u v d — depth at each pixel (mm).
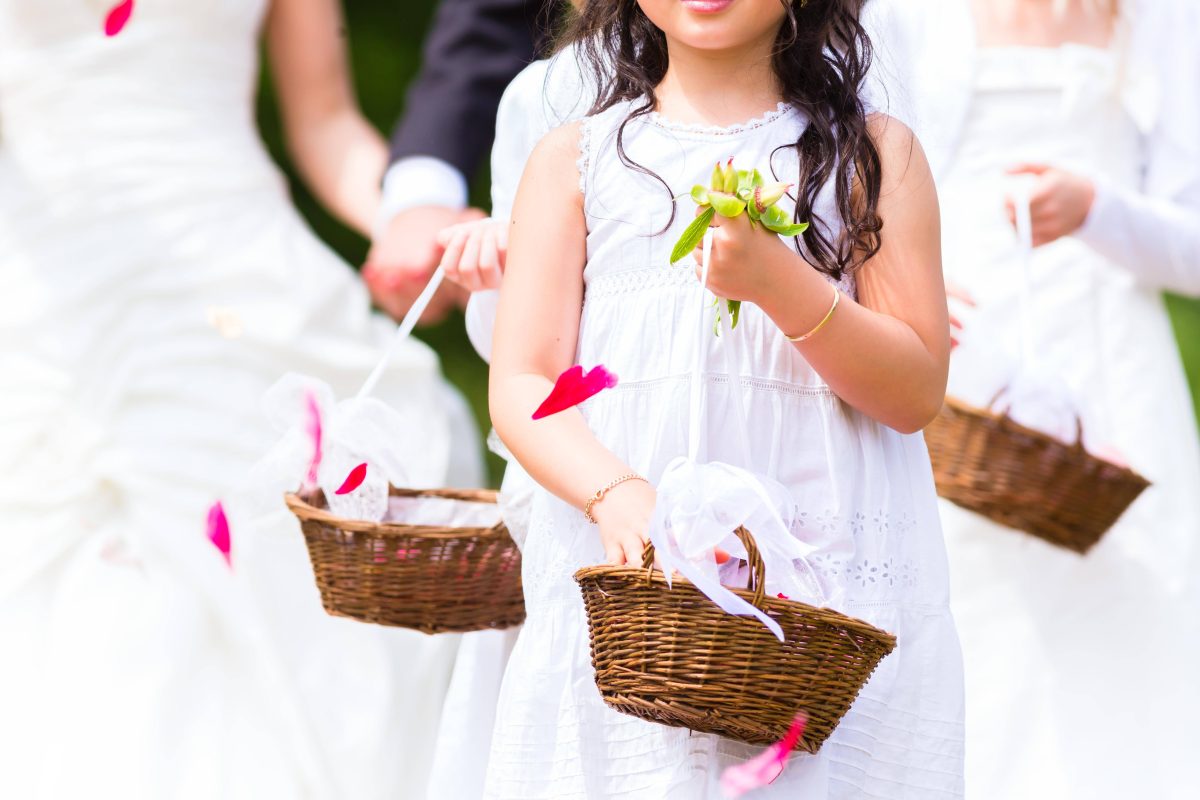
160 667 5750
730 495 3424
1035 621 5598
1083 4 5941
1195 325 11773
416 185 6629
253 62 6660
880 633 3461
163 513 5949
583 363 3986
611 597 3434
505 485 4250
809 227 3881
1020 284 5777
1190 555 5719
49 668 5754
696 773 3715
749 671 3367
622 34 4176
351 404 4402
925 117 5441
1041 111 5871
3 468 5957
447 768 4457
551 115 4504
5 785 5617
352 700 5988
